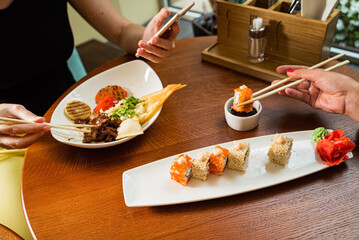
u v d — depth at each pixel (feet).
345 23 4.17
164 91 1.89
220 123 1.84
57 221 1.40
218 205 1.42
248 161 1.57
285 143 1.51
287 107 1.90
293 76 1.65
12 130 1.57
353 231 1.26
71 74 2.97
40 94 2.66
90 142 1.73
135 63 2.19
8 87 2.48
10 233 1.33
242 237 1.28
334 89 1.58
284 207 1.37
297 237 1.26
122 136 1.68
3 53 2.30
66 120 1.90
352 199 1.37
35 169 1.66
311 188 1.44
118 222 1.38
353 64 4.18
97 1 2.53
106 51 5.43
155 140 1.77
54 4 2.49
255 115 1.69
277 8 2.16
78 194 1.52
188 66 2.31
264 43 2.11
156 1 5.77
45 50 2.51
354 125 1.71
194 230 1.33
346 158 1.50
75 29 5.35
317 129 1.59
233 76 2.19
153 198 1.43
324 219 1.31
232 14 2.20
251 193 1.45
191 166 1.48
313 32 1.93
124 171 1.61
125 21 2.61
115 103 1.98
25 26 2.33
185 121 1.87
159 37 1.87
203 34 4.05
